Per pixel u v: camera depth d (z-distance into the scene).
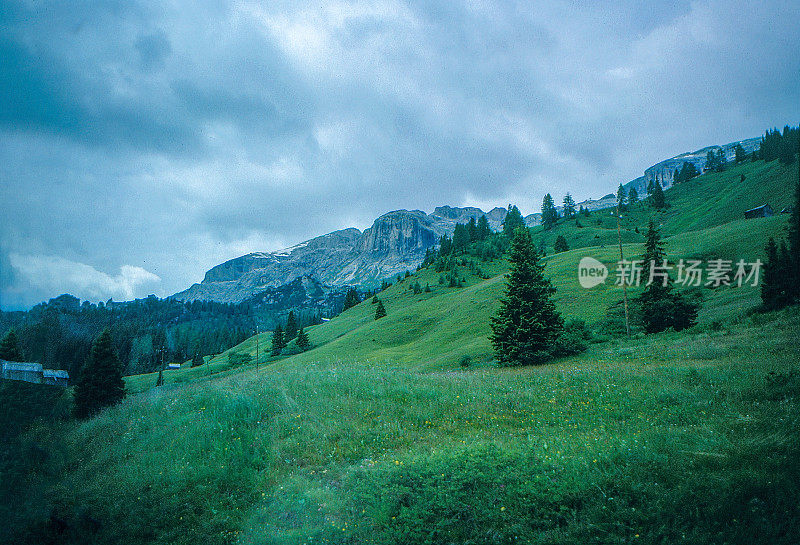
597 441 9.09
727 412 10.16
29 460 7.65
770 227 72.75
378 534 6.41
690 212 162.25
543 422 11.83
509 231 172.50
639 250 92.75
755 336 23.52
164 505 7.88
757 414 9.43
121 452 10.20
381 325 85.19
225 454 9.83
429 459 8.52
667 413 11.09
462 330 63.53
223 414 12.11
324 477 8.60
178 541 6.85
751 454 7.28
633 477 7.04
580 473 7.43
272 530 6.85
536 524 6.32
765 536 5.31
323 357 72.50
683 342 27.73
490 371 27.39
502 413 13.02
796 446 7.29
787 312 28.64
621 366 21.03
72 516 7.14
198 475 8.95
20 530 6.54
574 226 189.38
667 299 38.66
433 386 16.70
